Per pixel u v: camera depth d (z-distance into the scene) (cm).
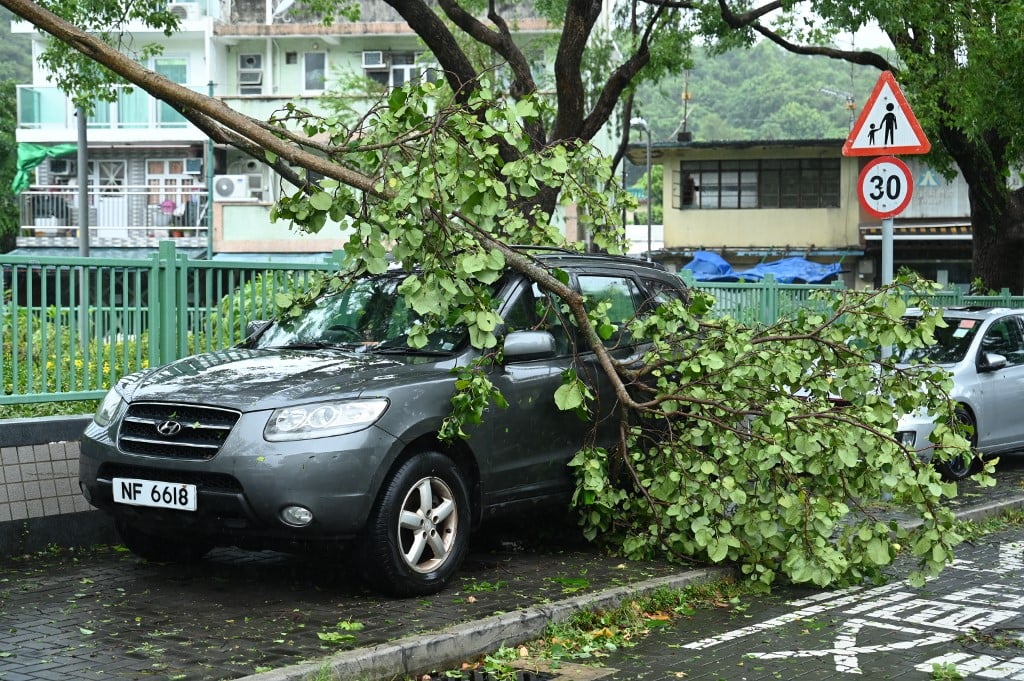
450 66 1352
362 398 635
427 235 658
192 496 625
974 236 2223
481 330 683
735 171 3941
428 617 609
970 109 1756
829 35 1912
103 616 611
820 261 3884
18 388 802
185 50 3888
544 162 694
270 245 3578
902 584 748
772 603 694
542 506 748
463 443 689
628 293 830
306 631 582
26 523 768
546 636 601
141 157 3925
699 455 717
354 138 702
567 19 1395
